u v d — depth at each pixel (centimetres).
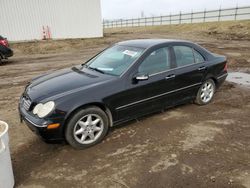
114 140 402
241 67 969
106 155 361
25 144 394
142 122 464
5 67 1067
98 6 2417
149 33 3334
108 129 416
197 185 296
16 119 492
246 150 370
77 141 369
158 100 459
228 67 973
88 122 376
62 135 359
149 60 443
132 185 297
